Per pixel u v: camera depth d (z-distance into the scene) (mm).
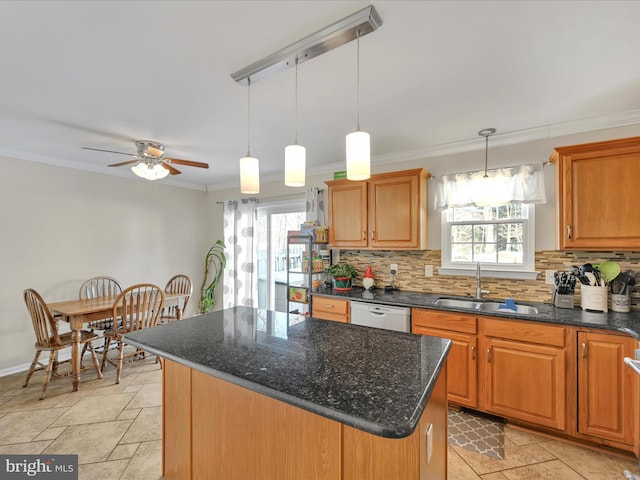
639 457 1738
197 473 1529
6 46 1530
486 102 2186
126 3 1253
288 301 3654
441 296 3016
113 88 1965
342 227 3449
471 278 2984
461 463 1939
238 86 1948
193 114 2363
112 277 4047
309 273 3457
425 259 3236
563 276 2477
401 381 1102
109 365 3426
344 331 1729
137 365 3420
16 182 3281
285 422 1229
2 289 3188
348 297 3033
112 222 4070
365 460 1070
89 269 3836
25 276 3336
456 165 3082
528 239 2750
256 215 4723
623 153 2107
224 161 3730
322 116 2418
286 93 2045
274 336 1628
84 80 1866
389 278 3447
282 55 1597
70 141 2963
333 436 1125
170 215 4762
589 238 2213
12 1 1231
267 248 4707
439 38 1497
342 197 3447
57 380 3047
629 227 2096
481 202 2752
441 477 1378
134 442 2115
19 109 2260
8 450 2033
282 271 4578
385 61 1689
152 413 2467
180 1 1244
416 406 927
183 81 1884
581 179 2234
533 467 1901
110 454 1996
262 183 4641
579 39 1497
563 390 2080
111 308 3035
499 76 1847
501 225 2908
